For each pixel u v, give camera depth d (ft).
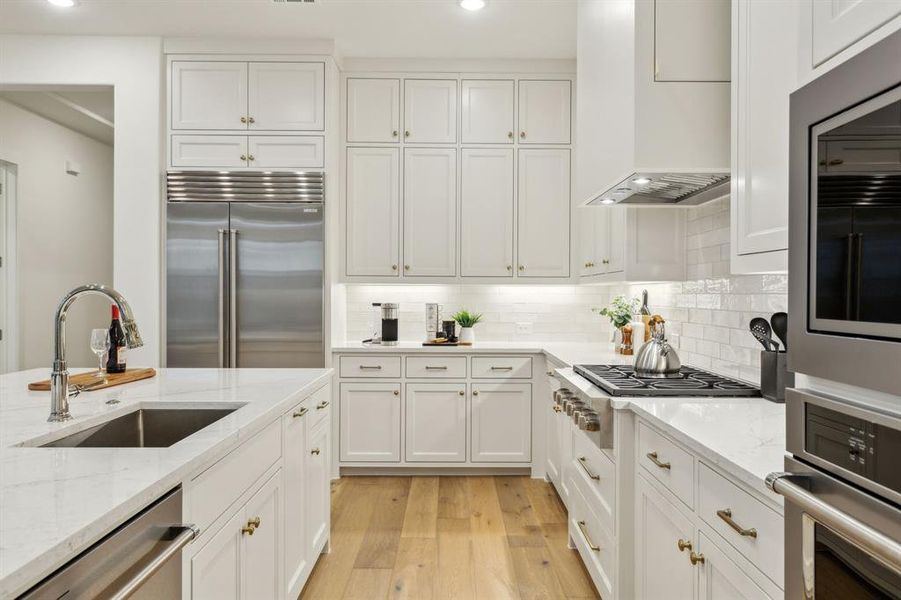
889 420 2.30
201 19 10.76
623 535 6.24
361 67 12.44
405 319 13.75
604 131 7.67
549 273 12.66
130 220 11.50
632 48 6.57
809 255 2.87
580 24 8.93
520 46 11.86
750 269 5.17
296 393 6.52
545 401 12.00
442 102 12.52
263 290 11.55
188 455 3.95
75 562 2.80
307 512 7.30
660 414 5.46
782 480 2.96
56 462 3.79
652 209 9.44
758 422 5.11
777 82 4.71
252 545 5.33
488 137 12.55
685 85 6.52
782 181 4.63
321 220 11.58
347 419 12.03
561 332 13.85
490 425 12.09
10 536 2.64
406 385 12.03
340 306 12.75
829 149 2.70
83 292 5.05
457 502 10.72
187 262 11.50
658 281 9.43
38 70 11.37
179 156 11.63
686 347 9.43
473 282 12.62
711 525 4.38
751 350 7.27
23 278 14.60
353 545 8.89
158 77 11.51
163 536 3.64
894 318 2.27
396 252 12.55
